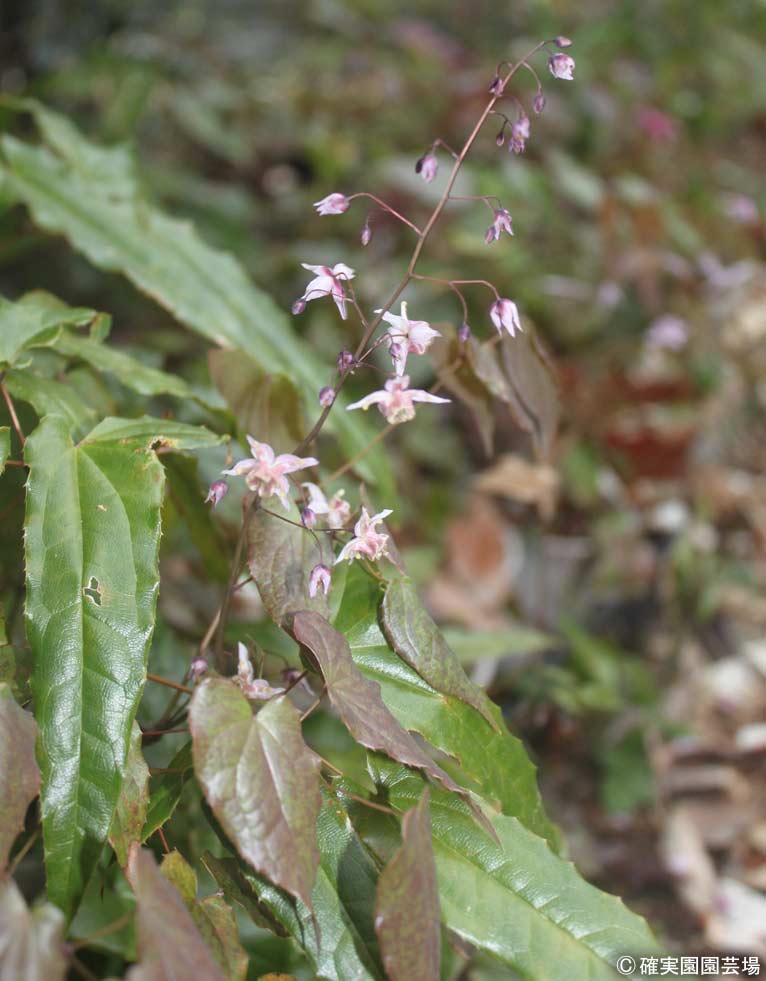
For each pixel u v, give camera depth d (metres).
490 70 1.07
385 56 1.14
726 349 0.79
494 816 0.26
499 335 0.29
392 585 0.27
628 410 0.70
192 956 0.21
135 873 0.23
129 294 0.73
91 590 0.24
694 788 0.53
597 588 0.63
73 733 0.23
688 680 0.60
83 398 0.34
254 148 0.97
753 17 1.51
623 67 1.21
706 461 0.74
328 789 0.26
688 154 1.04
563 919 0.25
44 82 0.73
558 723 0.52
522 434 0.69
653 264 0.77
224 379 0.34
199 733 0.22
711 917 0.47
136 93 0.77
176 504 0.35
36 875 0.31
